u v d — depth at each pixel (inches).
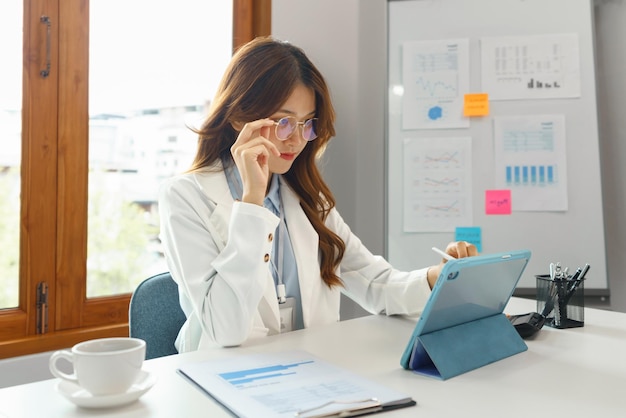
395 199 92.0
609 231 91.4
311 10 96.5
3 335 68.6
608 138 91.4
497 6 89.8
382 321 48.7
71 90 73.9
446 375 32.0
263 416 25.1
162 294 50.6
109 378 26.6
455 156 89.8
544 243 86.7
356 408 26.0
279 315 48.4
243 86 48.3
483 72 89.6
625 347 39.7
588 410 27.0
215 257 44.5
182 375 32.1
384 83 94.0
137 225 82.7
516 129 88.1
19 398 28.5
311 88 49.9
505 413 26.6
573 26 87.7
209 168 51.5
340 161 98.9
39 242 71.4
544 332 44.6
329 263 54.5
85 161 75.4
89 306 76.1
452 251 48.0
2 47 69.6
